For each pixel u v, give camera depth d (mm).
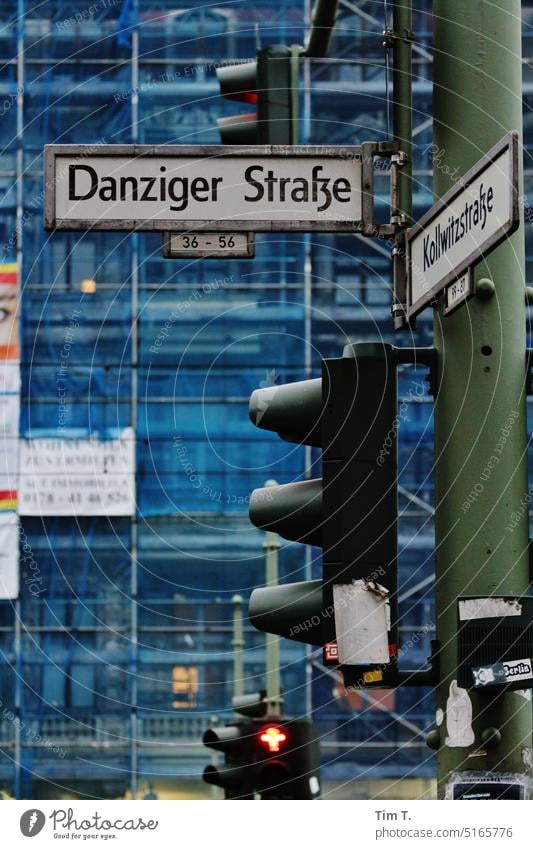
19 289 37094
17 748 36656
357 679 6855
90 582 36938
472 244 6449
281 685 37062
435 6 7277
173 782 36781
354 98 37719
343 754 36594
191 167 7457
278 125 11320
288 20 37844
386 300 37938
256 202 7422
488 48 7160
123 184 7426
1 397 36875
